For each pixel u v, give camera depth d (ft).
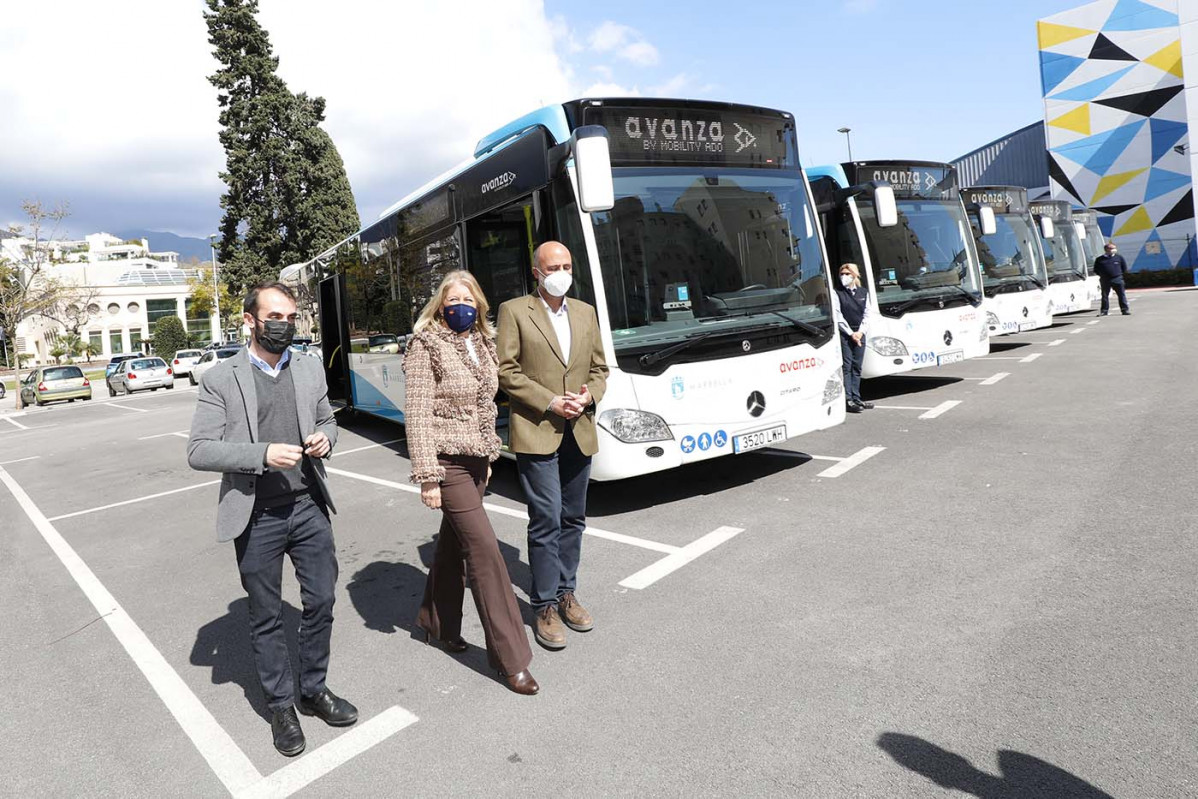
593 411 12.74
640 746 9.29
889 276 31.12
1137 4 110.42
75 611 16.74
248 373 9.74
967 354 32.40
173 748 10.45
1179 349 39.01
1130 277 112.98
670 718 9.84
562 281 12.11
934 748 8.65
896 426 26.61
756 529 17.13
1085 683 9.64
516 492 23.31
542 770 9.00
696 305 19.25
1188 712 8.83
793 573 14.34
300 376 10.21
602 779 8.70
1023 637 10.98
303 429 10.01
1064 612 11.61
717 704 10.05
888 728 9.12
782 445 25.43
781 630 12.03
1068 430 23.39
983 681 9.94
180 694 12.14
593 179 16.33
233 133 111.34
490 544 10.98
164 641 14.52
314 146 114.11
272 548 9.98
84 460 41.73
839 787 8.14
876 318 30.53
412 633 13.58
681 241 19.29
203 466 9.25
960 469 20.31
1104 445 21.17
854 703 9.74
